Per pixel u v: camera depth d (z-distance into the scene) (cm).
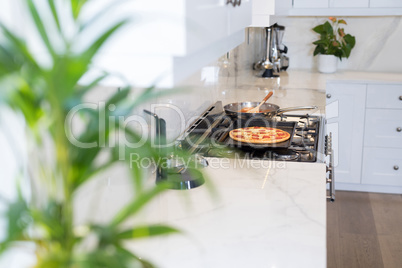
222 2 143
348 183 418
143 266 83
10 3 95
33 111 70
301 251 129
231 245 133
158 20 106
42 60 95
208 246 132
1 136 96
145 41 108
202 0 120
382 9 404
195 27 113
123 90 80
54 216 75
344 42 449
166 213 152
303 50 462
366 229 346
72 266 67
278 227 143
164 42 107
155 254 128
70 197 74
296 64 467
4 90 66
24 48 66
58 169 75
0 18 94
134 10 106
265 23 269
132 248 131
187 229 142
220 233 140
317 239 136
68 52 66
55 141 72
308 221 147
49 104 72
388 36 442
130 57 109
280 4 317
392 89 391
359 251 315
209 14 127
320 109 299
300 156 211
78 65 64
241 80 390
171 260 125
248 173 190
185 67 119
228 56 338
